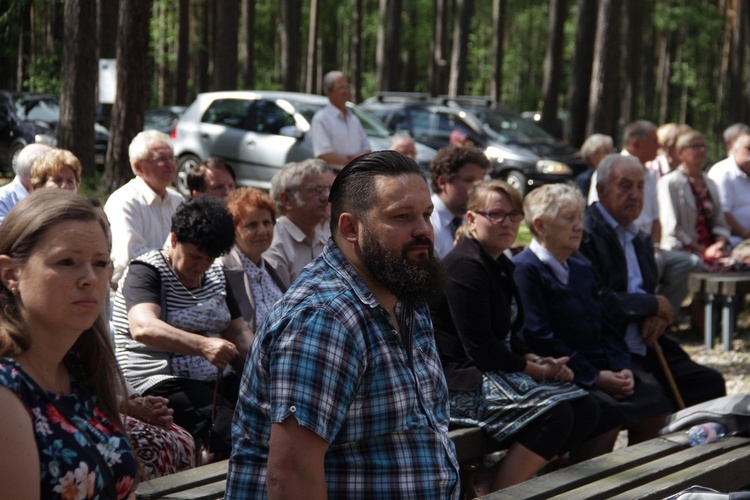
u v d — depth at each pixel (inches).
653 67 1612.9
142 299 167.5
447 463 96.2
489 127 628.4
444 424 98.7
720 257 321.7
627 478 150.3
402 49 1555.1
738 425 171.9
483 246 169.3
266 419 91.7
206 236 167.5
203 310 171.5
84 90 468.8
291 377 86.9
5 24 427.5
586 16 727.1
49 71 596.1
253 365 92.6
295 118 538.6
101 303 86.5
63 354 86.3
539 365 172.4
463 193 225.0
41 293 83.4
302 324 88.3
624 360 197.8
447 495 95.1
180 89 1082.1
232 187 251.8
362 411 90.4
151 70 1099.9
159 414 150.8
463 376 167.9
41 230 83.7
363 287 92.4
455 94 1095.6
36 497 80.0
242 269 190.4
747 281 305.0
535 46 1943.9
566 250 191.2
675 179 327.3
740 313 353.7
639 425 201.2
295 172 210.7
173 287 171.2
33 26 548.7
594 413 171.3
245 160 550.3
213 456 170.1
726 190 343.6
